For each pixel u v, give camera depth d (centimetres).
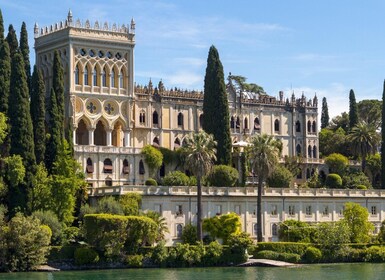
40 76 15588
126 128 18125
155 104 19038
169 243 15525
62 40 17638
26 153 14662
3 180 14575
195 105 19638
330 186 19188
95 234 13712
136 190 15525
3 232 13112
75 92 17450
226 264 14212
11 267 13075
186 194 15838
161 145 19062
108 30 17975
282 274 13088
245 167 18225
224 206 16288
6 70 15475
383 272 13512
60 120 15762
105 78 17938
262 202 16675
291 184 18375
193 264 14062
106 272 13150
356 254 15212
